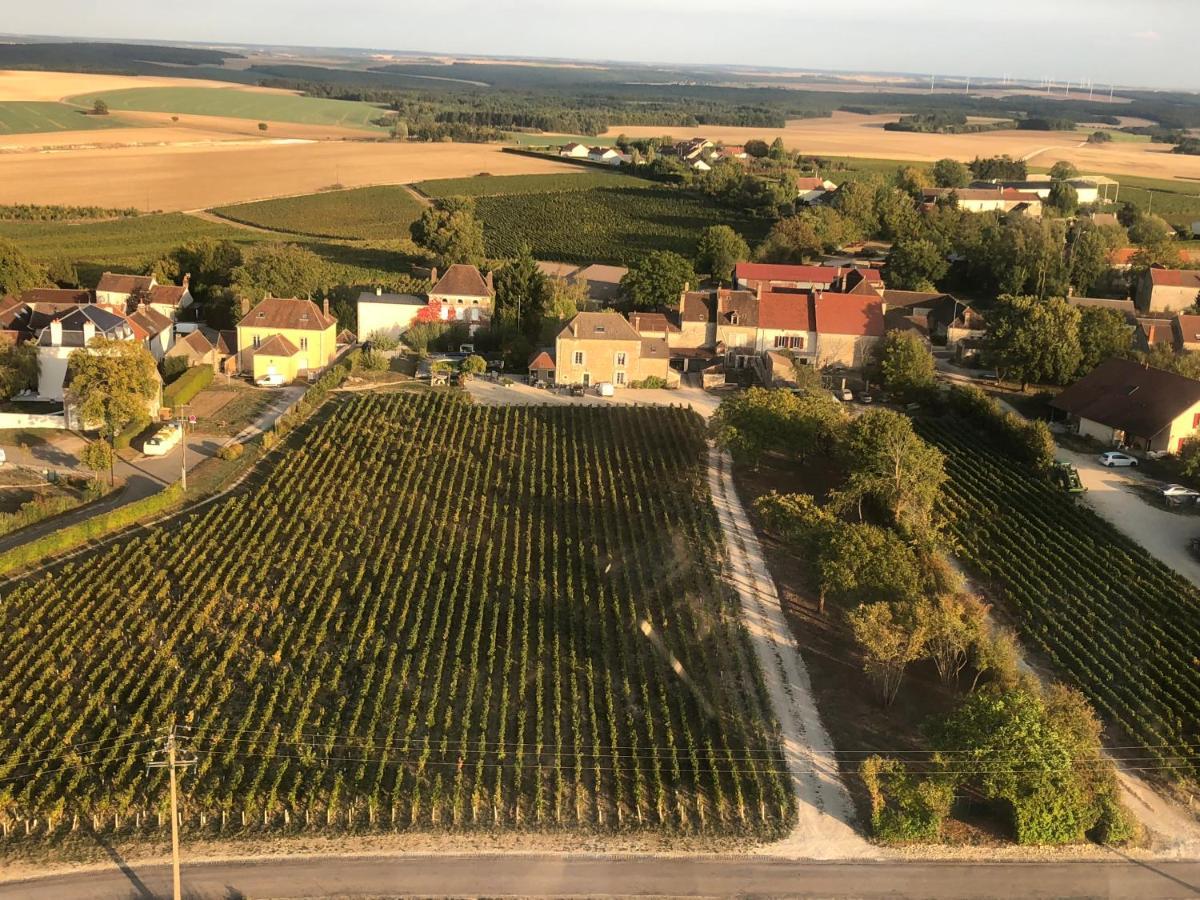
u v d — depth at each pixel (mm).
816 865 54781
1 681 67000
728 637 74500
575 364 130750
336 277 185125
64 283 170000
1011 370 130375
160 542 85562
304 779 59500
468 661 71188
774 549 88500
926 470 90000
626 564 84938
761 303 143500
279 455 105312
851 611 70562
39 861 54062
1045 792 55844
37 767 59531
